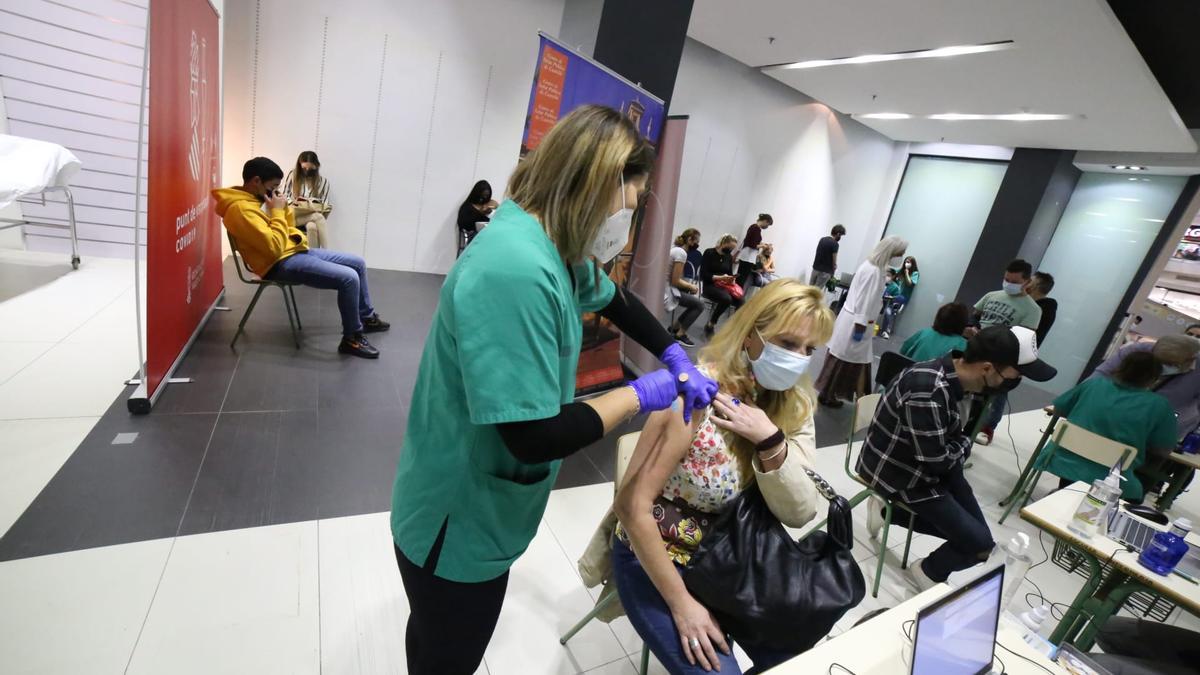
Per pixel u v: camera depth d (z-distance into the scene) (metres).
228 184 4.27
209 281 3.34
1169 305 4.32
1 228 3.27
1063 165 6.53
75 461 1.84
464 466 0.80
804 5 4.07
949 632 0.86
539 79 2.28
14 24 3.38
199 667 1.25
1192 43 3.63
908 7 3.70
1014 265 4.02
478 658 1.01
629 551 1.29
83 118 3.67
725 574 1.06
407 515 0.87
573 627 1.60
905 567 2.27
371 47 4.47
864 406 2.36
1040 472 2.83
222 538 1.64
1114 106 4.56
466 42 4.81
